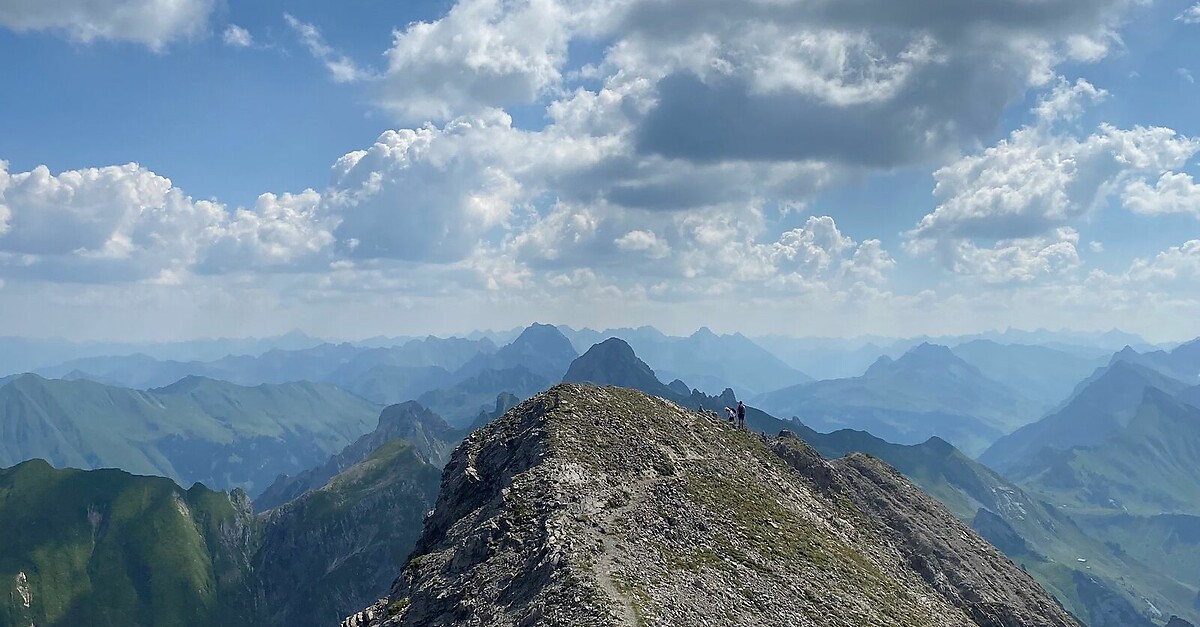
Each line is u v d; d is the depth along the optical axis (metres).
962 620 101.62
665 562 78.25
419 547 101.19
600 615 63.50
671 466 99.75
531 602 68.69
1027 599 138.38
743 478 108.31
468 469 103.38
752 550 86.81
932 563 138.12
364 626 83.94
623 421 107.00
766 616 74.94
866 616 84.00
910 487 162.25
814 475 137.62
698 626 68.81
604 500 86.62
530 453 96.94
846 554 100.56
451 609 75.00
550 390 111.94
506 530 81.50
